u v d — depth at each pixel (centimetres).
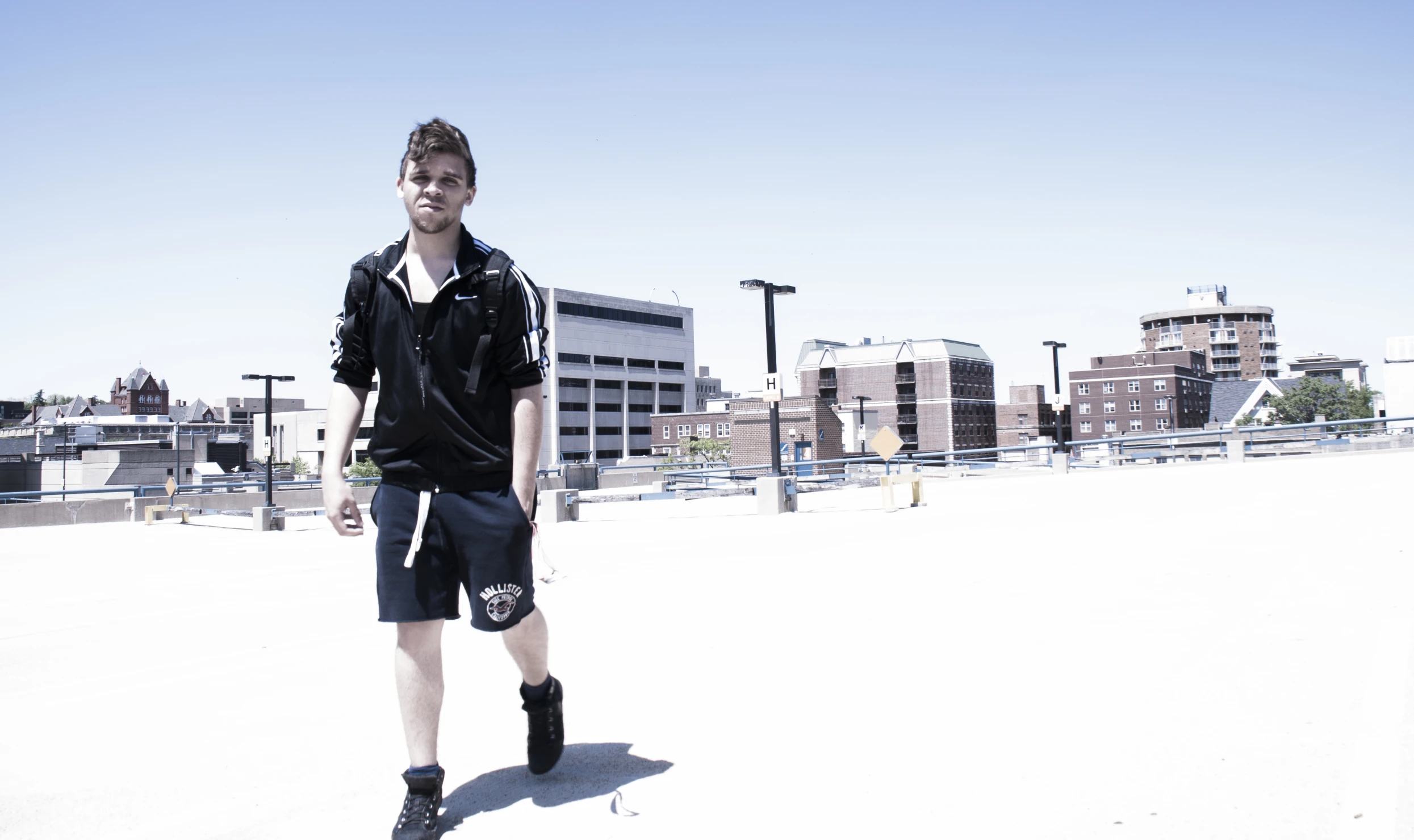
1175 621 495
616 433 11725
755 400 7488
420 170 253
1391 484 1378
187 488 2686
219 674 520
